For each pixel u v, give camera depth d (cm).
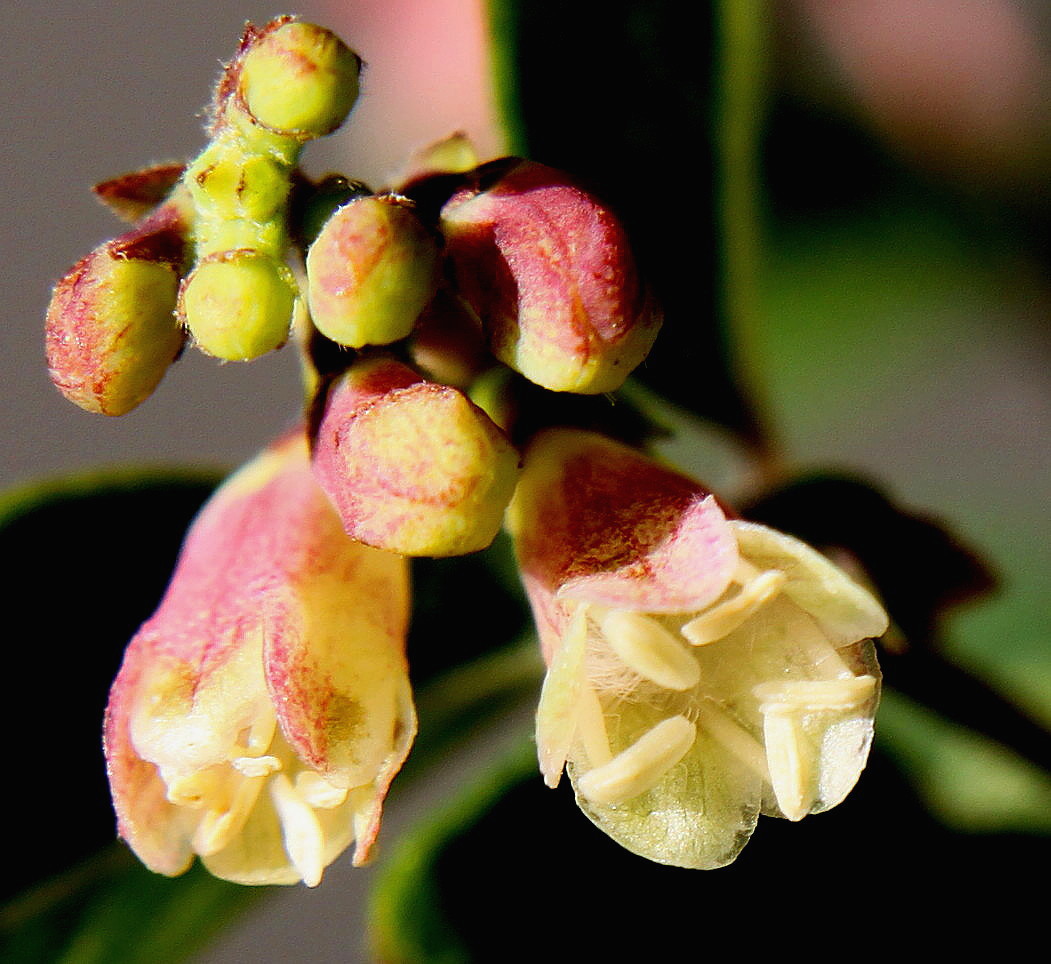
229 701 7
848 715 7
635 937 8
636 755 7
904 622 7
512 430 7
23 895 8
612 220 7
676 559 7
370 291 7
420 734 8
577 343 7
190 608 7
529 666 8
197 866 8
